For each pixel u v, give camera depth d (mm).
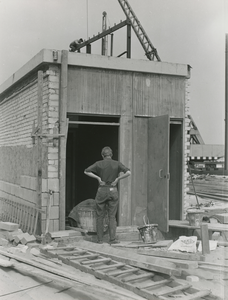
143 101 8898
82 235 7828
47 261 6262
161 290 5070
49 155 8023
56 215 8000
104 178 7566
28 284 5324
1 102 12383
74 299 4770
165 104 9109
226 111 17734
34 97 9062
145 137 8945
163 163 8328
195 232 8344
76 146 12961
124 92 8727
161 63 8938
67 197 13039
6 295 4875
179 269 5422
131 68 8664
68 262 5980
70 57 8133
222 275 5582
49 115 8039
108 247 6633
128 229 8359
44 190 8000
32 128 8961
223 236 7941
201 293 4742
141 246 7250
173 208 9500
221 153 21609
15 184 10352
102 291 4797
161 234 8492
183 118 9281
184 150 9305
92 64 8320
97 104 8484
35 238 7641
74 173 13023
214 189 17016
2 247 7605
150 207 8766
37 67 8398
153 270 5449
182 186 9258
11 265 5941
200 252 6789
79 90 8336
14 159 10562
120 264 5766
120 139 8711
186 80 9336
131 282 5320
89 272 5547
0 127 12461
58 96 8109
